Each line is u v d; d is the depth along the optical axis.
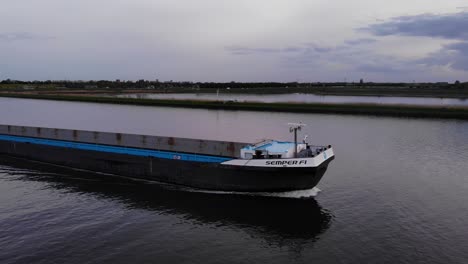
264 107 107.81
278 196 27.62
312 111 100.44
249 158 27.77
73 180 32.41
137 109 115.06
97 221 23.25
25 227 22.30
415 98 155.25
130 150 33.25
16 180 32.38
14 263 18.20
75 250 19.52
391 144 51.56
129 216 24.08
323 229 22.28
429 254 19.41
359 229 22.36
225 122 81.00
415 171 36.09
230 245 20.27
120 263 18.27
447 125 73.00
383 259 18.88
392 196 28.38
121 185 30.84
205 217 23.94
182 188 29.84
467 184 31.77
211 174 28.70
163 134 63.50
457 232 22.11
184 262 18.42
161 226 22.56
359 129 67.44
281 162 25.92
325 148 28.80
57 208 25.42
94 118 89.56
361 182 31.91
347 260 18.77
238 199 27.06
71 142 37.97
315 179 27.23
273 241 20.77
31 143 40.00
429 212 25.22
